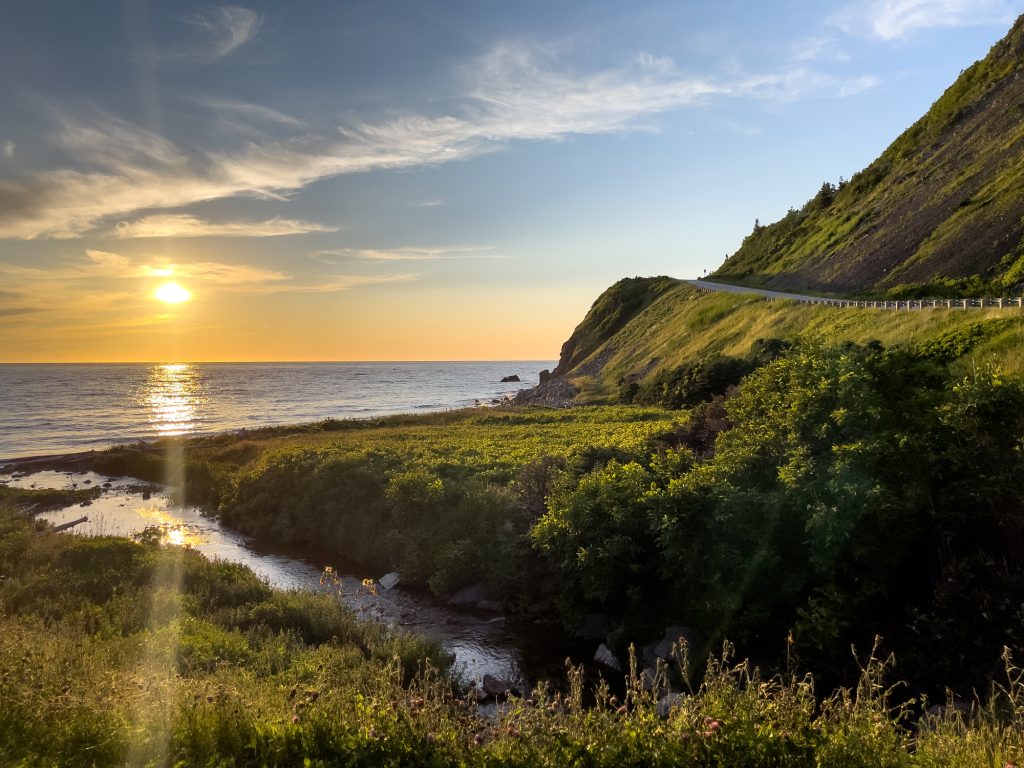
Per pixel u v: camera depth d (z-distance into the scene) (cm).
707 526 1459
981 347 2786
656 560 1603
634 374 8206
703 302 9062
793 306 6328
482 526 2269
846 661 1227
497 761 584
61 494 4097
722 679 687
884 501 1230
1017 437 1238
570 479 1978
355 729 626
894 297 5262
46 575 1844
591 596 1675
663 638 1507
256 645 1397
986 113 8025
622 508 1639
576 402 7525
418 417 7000
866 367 1501
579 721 643
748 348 5900
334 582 2298
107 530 3183
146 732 625
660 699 1288
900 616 1273
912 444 1281
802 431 1482
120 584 1797
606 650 1612
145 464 5028
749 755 562
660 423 4425
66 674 809
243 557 2673
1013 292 4297
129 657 1133
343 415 10675
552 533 1778
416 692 734
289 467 3488
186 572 1928
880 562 1271
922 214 6912
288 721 642
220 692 714
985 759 560
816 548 1333
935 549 1286
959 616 1130
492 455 3591
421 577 2225
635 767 577
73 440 7694
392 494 2655
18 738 607
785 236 11300
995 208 5597
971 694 1051
